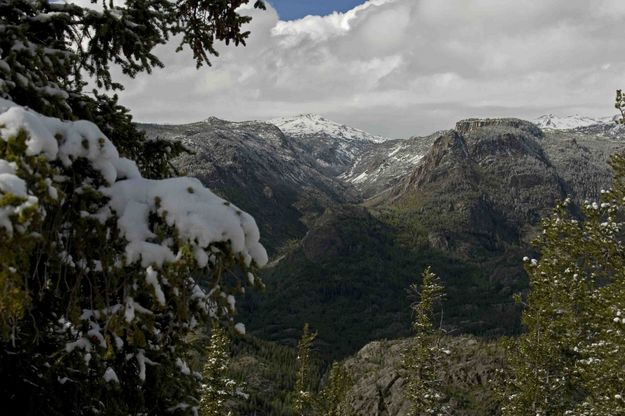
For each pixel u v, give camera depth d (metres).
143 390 5.19
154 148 5.95
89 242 3.68
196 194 3.85
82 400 4.80
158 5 5.67
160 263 3.54
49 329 4.77
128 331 3.74
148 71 5.91
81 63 5.64
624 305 12.36
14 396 4.58
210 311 4.43
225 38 6.23
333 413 42.03
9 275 2.93
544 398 19.45
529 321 19.06
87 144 3.63
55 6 5.04
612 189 13.34
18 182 3.00
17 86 4.41
